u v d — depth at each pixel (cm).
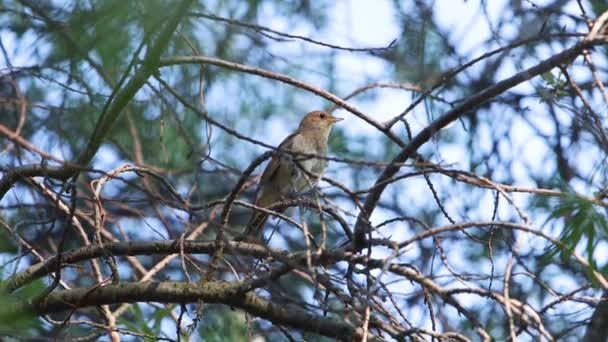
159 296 998
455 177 877
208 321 1196
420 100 1051
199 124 1420
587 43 990
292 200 1001
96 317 1284
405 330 878
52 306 990
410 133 1066
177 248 1017
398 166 895
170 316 1149
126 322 1046
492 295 827
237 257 933
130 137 1416
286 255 943
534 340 836
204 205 936
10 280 938
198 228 1084
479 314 1222
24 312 828
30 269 993
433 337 873
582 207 884
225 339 1156
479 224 821
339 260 910
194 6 1017
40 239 1245
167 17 834
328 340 1109
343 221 964
